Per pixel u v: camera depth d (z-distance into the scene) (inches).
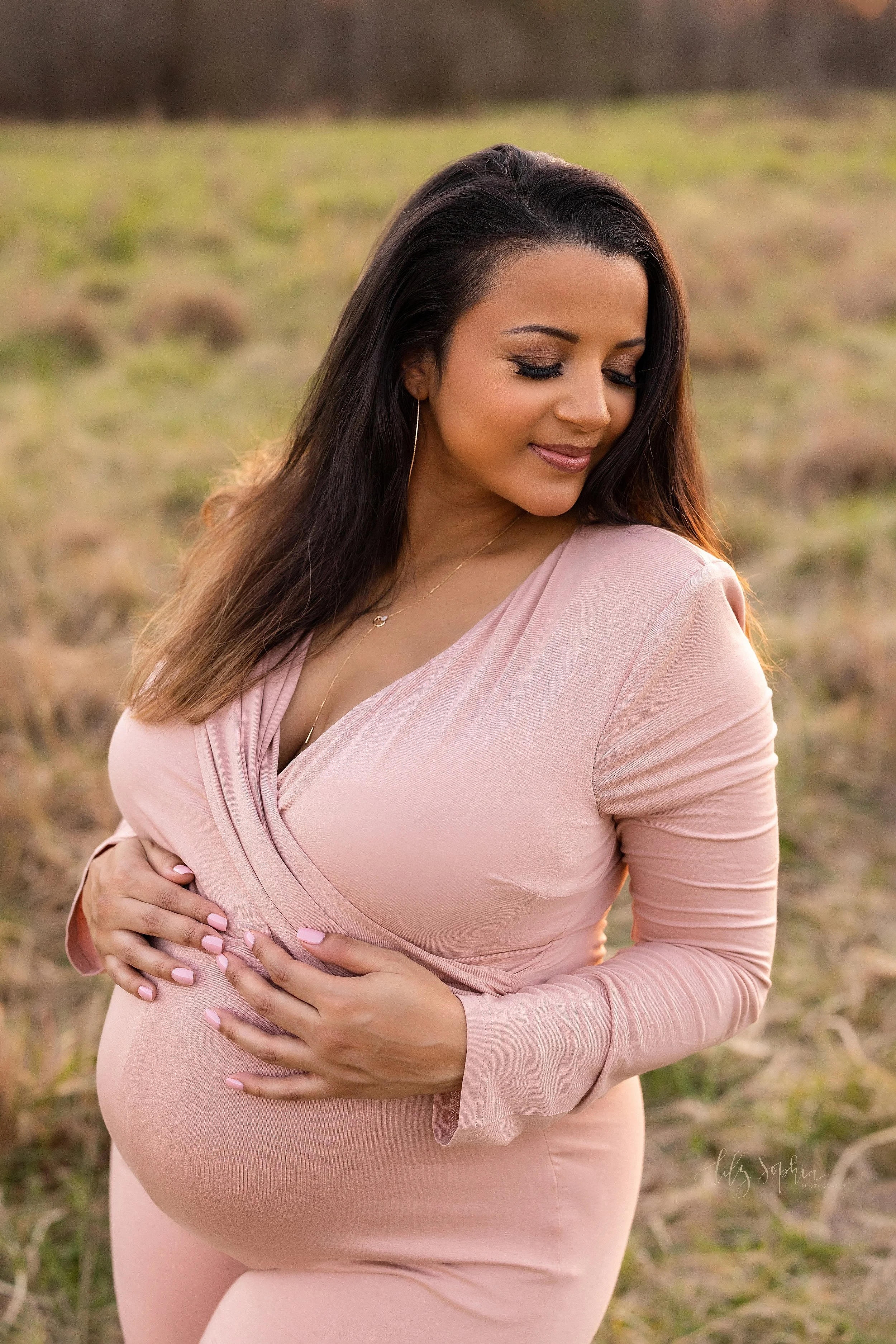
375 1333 53.1
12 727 164.4
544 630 51.3
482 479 52.4
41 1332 86.7
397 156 605.0
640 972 52.4
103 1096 59.7
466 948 52.1
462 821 49.4
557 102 1135.0
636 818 52.5
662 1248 92.6
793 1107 102.7
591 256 49.3
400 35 1162.6
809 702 165.6
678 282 52.2
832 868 136.9
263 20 1125.1
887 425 251.1
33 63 1030.4
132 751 58.7
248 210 483.5
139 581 193.3
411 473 56.7
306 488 58.4
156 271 403.9
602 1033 50.9
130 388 303.1
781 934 127.2
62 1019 118.0
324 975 50.3
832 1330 85.8
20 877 137.2
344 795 50.7
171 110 1062.4
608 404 51.6
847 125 693.3
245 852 53.6
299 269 402.0
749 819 51.3
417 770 49.9
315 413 58.6
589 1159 55.7
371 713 52.2
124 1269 63.2
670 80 1216.8
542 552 54.8
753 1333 86.3
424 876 50.1
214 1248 59.2
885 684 163.8
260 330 351.6
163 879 56.7
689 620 49.6
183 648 58.0
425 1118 52.2
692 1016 52.1
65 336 336.2
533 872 50.4
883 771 152.0
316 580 56.2
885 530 205.9
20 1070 105.0
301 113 1023.6
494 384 50.3
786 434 256.7
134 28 1061.8
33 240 430.0
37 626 176.2
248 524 62.9
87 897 62.2
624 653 49.8
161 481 240.8
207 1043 54.3
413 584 56.4
